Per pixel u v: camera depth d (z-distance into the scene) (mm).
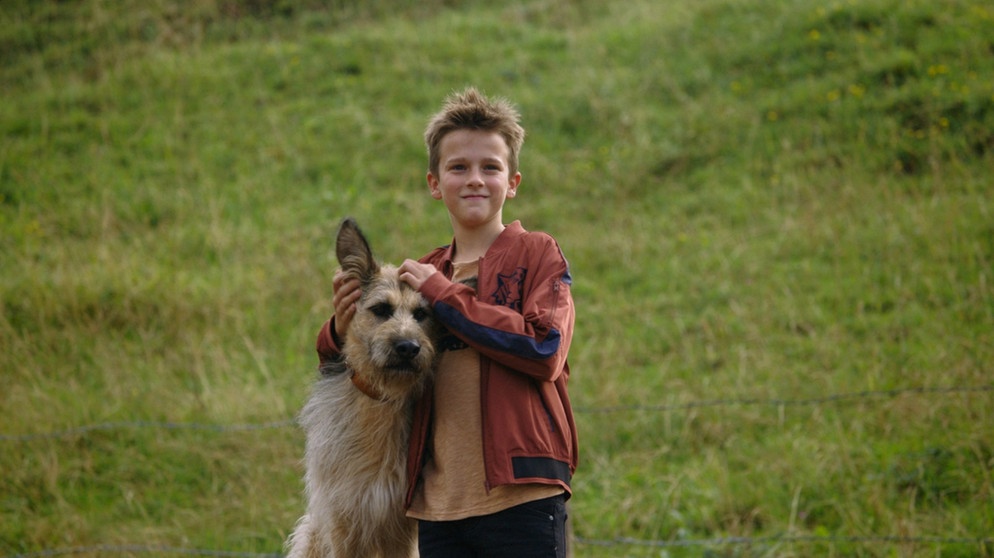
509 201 13969
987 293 10141
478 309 3697
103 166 15000
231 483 8430
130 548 7453
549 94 16438
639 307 11281
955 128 13523
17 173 14609
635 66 17156
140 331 10773
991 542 6734
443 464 3799
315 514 4438
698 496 7934
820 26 16719
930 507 7430
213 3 20547
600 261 12453
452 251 4285
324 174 14758
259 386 9828
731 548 7148
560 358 3744
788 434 8555
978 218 11562
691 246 12469
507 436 3641
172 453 8898
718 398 9188
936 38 15367
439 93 16672
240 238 13133
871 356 9531
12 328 10680
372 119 16172
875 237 11711
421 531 3850
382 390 4094
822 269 11438
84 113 16547
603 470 8438
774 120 14797
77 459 8719
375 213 13695
